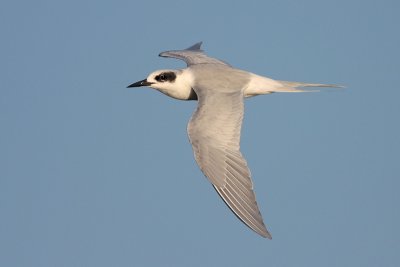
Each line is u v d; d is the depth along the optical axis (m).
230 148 15.90
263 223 14.86
